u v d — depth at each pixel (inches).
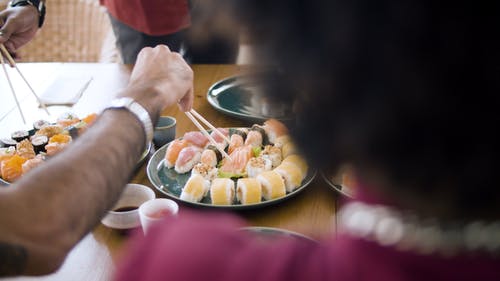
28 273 23.7
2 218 22.5
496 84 10.5
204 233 14.9
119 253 38.3
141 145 29.3
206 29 14.4
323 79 12.1
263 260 13.4
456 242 11.5
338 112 12.1
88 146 26.5
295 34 12.3
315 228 40.9
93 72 74.5
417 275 11.7
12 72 75.1
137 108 30.0
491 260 11.4
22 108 64.4
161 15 81.7
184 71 38.2
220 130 54.9
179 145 50.8
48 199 23.7
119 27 85.5
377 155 11.7
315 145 13.0
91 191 25.0
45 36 114.7
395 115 11.2
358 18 11.1
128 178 28.0
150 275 14.4
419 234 11.7
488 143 10.8
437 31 10.5
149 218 37.7
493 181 11.0
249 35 13.3
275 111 14.5
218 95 65.5
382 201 12.3
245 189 43.3
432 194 11.5
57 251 23.6
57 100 65.7
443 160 11.1
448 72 10.6
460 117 10.8
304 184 45.8
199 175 45.4
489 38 10.4
